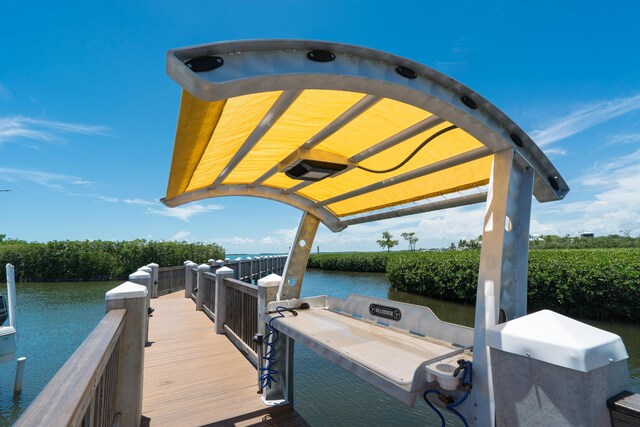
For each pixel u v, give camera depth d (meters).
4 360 4.49
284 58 1.04
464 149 1.64
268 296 3.08
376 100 1.36
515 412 0.98
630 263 7.46
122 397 2.31
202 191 2.70
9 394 4.54
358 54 1.13
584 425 0.83
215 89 0.94
